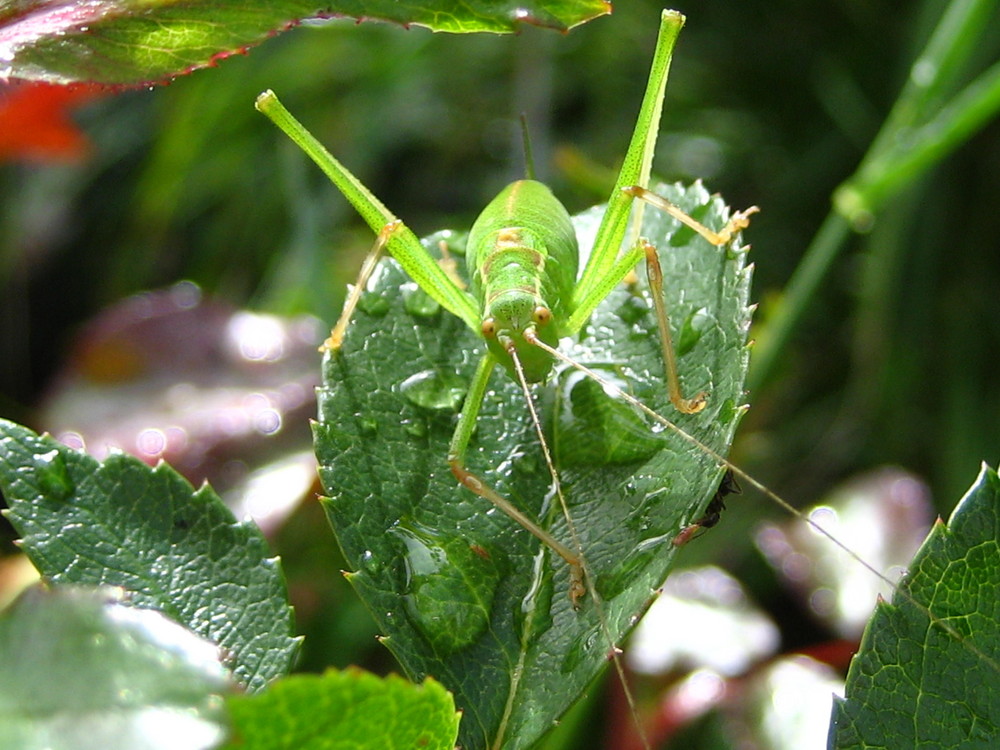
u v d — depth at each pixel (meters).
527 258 0.07
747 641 0.10
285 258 0.16
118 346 0.11
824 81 0.15
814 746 0.09
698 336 0.06
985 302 0.13
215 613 0.05
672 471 0.05
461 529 0.05
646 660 0.10
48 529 0.05
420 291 0.06
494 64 0.17
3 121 0.08
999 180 0.13
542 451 0.05
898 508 0.11
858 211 0.10
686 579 0.11
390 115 0.17
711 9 0.16
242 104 0.17
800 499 0.13
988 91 0.09
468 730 0.05
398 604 0.05
